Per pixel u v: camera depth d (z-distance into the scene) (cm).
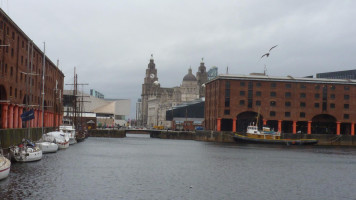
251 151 11494
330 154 11225
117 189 5091
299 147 14175
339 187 5709
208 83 18312
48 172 6072
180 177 6184
